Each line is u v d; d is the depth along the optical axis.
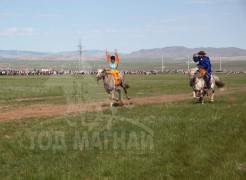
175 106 24.48
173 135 14.91
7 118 22.22
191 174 10.44
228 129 15.90
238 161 11.23
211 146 13.06
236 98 32.78
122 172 10.59
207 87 27.16
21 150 13.23
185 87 51.81
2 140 15.12
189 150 12.77
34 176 10.38
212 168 10.79
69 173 10.60
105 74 25.73
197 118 18.91
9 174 10.76
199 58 27.23
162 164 11.46
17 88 49.69
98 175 10.35
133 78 90.62
